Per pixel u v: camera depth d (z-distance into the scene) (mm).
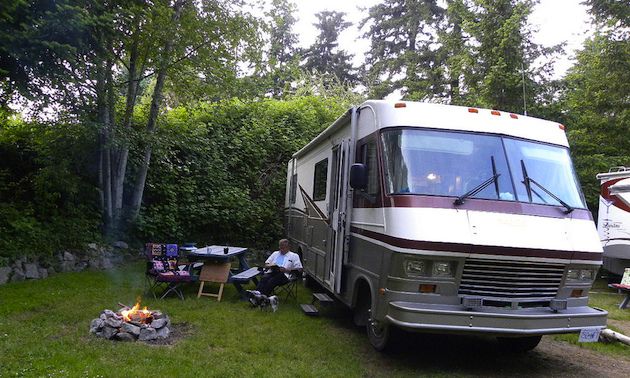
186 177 12078
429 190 4719
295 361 4816
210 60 9891
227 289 8289
